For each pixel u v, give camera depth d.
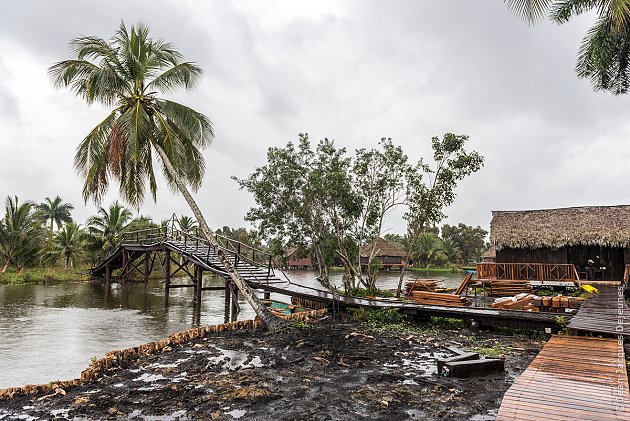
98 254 42.88
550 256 23.64
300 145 21.06
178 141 17.17
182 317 18.48
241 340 12.00
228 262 15.72
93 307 21.55
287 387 7.88
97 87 16.19
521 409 5.30
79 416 6.58
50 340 13.60
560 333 10.77
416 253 68.25
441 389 7.70
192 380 8.31
